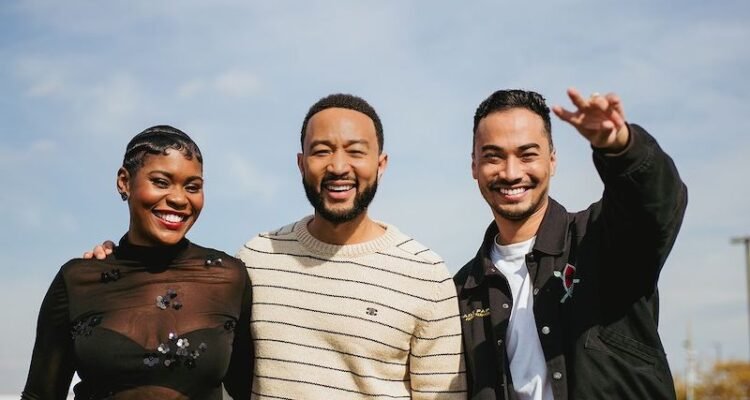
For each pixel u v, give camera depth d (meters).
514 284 4.61
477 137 4.66
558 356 4.25
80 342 4.04
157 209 4.21
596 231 4.37
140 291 4.21
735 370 59.59
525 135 4.47
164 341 4.07
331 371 4.51
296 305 4.61
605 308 4.21
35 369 4.20
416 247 4.80
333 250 4.70
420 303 4.64
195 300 4.27
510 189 4.50
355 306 4.57
